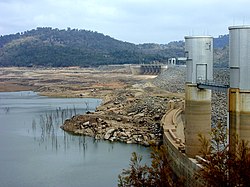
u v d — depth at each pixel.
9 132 144.12
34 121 165.50
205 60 73.38
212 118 125.44
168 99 183.62
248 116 51.97
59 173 92.00
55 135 139.25
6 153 112.38
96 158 106.06
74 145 123.31
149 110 160.50
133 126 141.50
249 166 26.42
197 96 72.88
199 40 72.94
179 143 88.69
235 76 53.19
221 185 26.81
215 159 29.89
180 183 31.05
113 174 90.31
